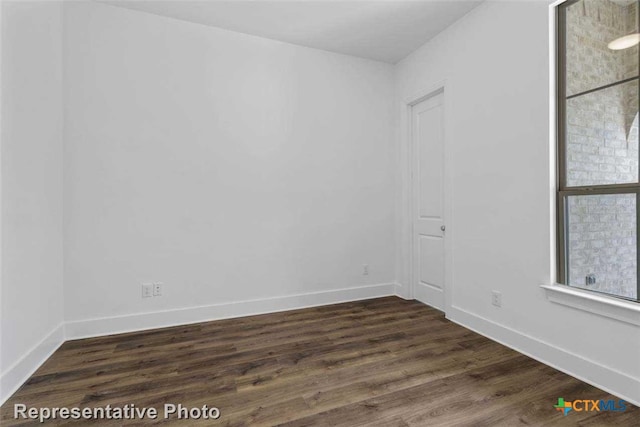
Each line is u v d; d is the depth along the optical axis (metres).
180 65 2.77
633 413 1.56
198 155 2.84
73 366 2.05
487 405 1.63
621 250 1.73
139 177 2.65
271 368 2.02
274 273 3.13
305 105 3.25
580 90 1.93
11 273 1.80
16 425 1.50
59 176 2.40
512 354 2.18
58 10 2.38
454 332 2.58
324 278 3.35
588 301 1.80
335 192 3.39
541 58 2.06
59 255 2.39
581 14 1.92
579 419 1.52
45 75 2.19
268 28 2.91
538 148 2.09
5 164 1.76
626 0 1.74
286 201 3.17
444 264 3.06
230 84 2.95
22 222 1.91
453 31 2.81
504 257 2.33
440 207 3.13
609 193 1.78
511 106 2.27
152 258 2.70
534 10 2.10
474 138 2.59
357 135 3.49
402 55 3.45
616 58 1.77
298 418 1.54
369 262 3.55
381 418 1.54
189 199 2.81
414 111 3.46
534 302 2.12
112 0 2.50
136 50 2.64
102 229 2.55
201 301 2.86
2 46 1.74
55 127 2.33
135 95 2.64
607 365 1.74
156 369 2.01
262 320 2.88
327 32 2.98
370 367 2.02
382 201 3.62
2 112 1.74
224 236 2.94
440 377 1.90
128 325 2.62
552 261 2.02
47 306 2.21
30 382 1.87
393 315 3.00
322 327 2.70
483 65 2.50
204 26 2.85
